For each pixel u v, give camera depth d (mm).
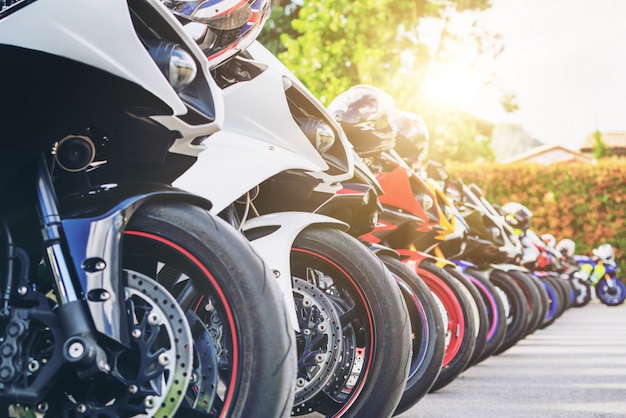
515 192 22234
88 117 2191
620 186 21828
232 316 2102
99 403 2070
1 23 2150
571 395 5301
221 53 2891
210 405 2193
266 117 3041
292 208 3184
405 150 5305
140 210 2154
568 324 13375
